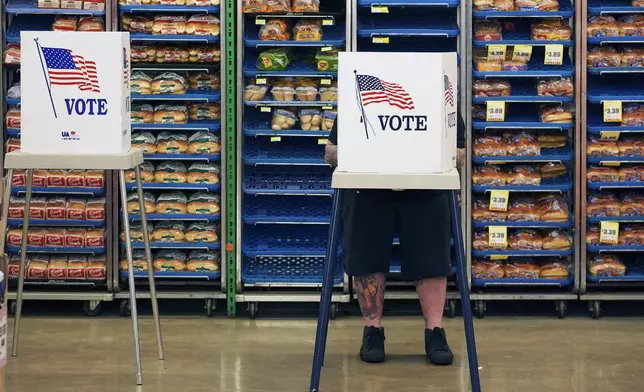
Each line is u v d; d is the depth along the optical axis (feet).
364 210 16.87
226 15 20.11
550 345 18.53
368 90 13.96
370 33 20.04
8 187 15.93
